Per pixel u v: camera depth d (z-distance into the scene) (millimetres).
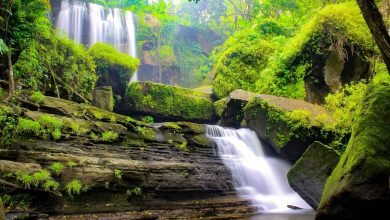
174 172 9539
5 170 6688
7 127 7535
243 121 13977
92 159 8133
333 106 10352
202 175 10242
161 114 15383
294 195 11258
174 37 28500
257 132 12344
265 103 11695
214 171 10781
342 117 9789
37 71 10453
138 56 24547
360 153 4863
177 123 11953
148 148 10203
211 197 10102
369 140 4934
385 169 4621
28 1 9133
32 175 6934
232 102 14164
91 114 9695
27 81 9953
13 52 9047
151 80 26062
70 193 7391
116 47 21969
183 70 27734
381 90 5406
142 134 10414
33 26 9242
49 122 8195
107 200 8062
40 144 7832
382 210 4719
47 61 11172
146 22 25375
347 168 5031
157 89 15609
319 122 10125
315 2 17281
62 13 18750
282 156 11477
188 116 15891
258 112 12023
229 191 10695
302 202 10484
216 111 16344
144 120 15031
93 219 7262
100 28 21016
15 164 6879
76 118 9211
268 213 9164
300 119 10398
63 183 7414
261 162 12227
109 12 22094
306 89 12578
